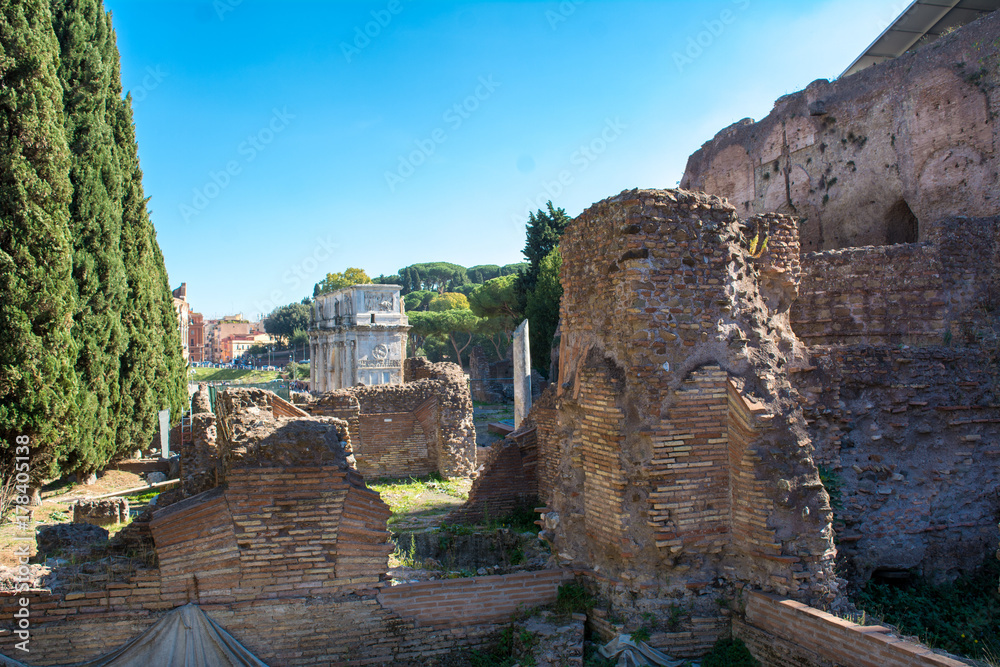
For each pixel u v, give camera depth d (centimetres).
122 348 2052
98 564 730
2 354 1555
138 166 2320
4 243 1587
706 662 732
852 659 622
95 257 1964
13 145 1598
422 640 771
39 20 1666
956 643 791
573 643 739
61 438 1672
